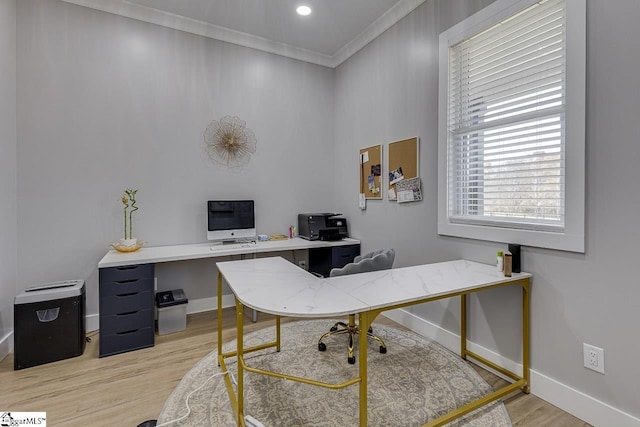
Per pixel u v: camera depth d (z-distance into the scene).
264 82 3.66
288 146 3.83
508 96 2.13
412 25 2.84
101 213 2.90
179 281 3.30
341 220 3.70
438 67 2.57
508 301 2.10
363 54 3.50
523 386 1.95
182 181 3.25
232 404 1.81
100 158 2.89
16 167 2.58
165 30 3.14
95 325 2.88
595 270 1.66
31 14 2.63
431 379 2.09
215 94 3.39
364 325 1.40
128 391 1.96
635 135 1.51
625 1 1.53
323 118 4.04
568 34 1.74
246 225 3.44
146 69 3.06
